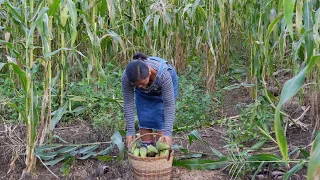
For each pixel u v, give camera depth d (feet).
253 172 12.87
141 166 11.47
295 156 13.47
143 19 21.31
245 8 21.59
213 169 13.25
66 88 17.85
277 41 14.55
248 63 23.67
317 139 6.63
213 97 19.49
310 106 15.96
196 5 18.48
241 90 21.59
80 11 13.06
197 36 21.33
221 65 22.80
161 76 11.53
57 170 13.28
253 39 16.76
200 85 21.27
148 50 21.77
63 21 12.60
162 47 21.27
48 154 13.56
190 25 21.53
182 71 23.17
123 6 22.08
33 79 12.00
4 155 13.71
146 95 12.82
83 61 21.45
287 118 15.80
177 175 12.86
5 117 16.60
